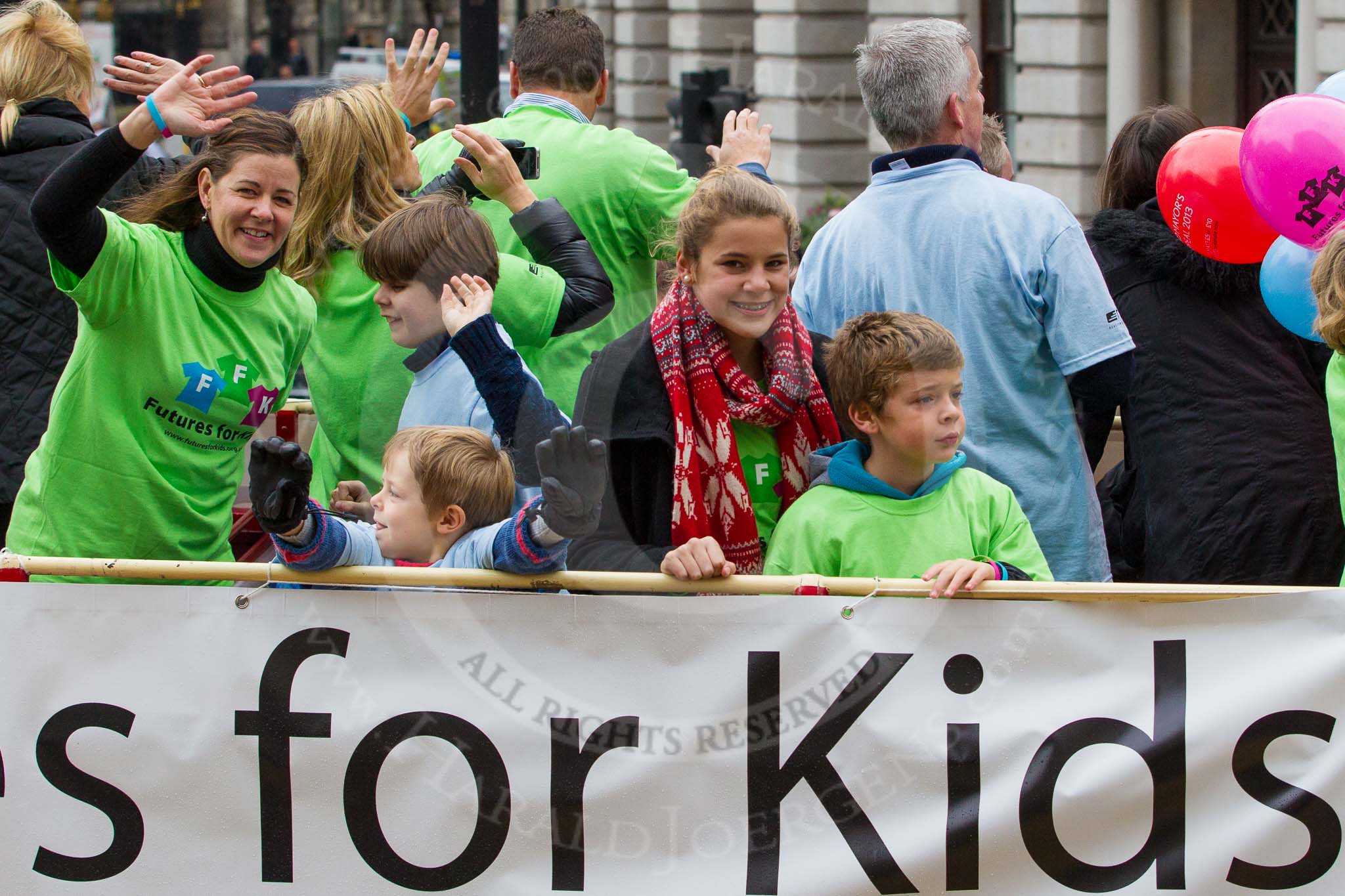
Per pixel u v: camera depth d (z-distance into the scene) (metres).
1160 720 3.61
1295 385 4.75
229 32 37.28
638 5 19.55
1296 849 3.61
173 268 4.22
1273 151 4.46
